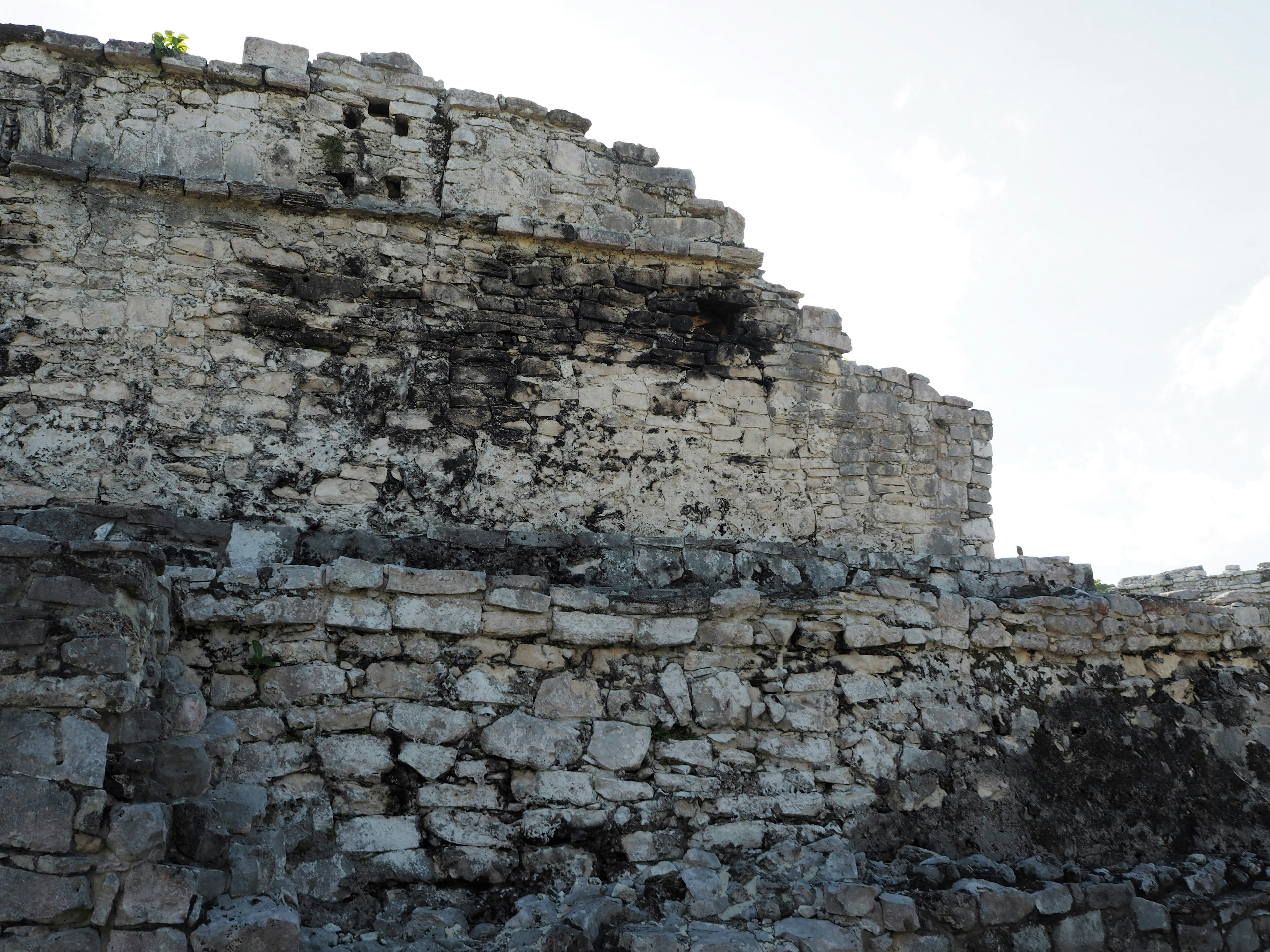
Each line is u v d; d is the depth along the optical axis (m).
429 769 5.02
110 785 3.74
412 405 6.75
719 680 5.65
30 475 5.91
